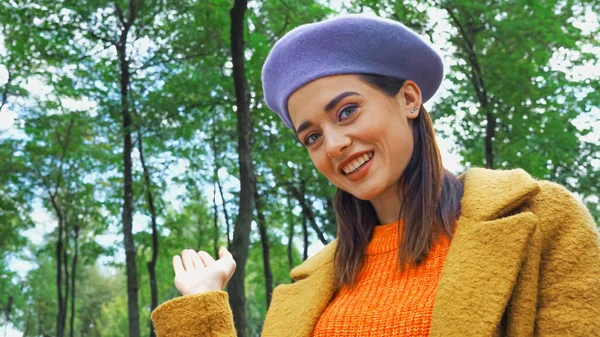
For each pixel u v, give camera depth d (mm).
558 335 1498
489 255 1566
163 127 15727
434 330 1537
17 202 21656
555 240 1612
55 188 22547
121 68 16031
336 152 1808
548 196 1668
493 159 14195
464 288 1543
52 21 15180
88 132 21516
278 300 2141
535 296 1552
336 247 2066
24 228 22172
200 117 16344
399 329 1698
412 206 1818
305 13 15180
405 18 13859
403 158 1829
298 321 1980
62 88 16641
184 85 15602
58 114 19719
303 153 16812
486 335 1477
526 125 13703
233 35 10812
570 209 1635
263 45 15078
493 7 13430
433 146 1861
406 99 1881
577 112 14789
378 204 1979
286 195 19297
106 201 20156
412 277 1797
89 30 15625
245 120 10656
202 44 15984
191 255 1973
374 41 1814
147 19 16109
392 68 1853
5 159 20859
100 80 16000
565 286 1544
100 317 43781
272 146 17188
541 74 13492
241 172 10414
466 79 14844
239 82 10727
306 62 1824
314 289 2029
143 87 16172
